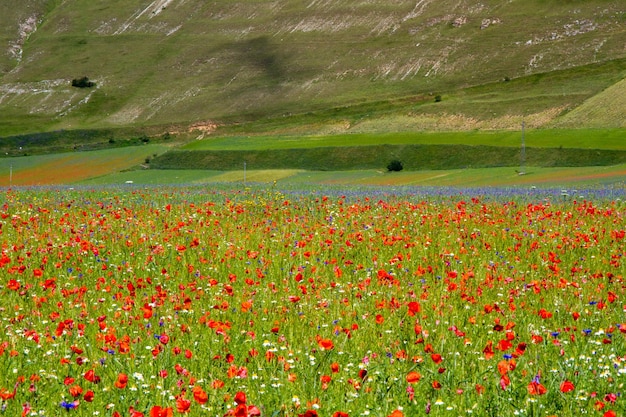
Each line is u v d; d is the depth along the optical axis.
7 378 8.61
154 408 6.64
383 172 114.94
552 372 8.72
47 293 12.89
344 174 111.06
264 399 8.09
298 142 148.38
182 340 10.09
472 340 10.15
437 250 17.22
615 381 8.45
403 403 7.94
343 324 10.70
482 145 127.00
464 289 12.46
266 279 14.02
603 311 11.52
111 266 15.52
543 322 11.02
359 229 20.86
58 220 23.12
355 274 14.31
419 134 148.88
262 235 19.67
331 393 8.21
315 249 17.20
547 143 122.75
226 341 9.59
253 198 34.22
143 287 13.04
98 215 23.44
